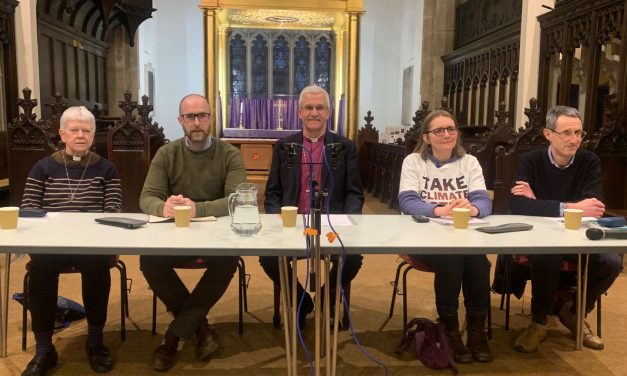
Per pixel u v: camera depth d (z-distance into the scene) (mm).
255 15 9289
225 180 3012
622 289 3926
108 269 2684
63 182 2926
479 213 2742
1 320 2740
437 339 2684
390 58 12500
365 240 2141
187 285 3963
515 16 7824
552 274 2807
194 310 2598
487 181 5703
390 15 12352
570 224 2428
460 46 10258
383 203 7727
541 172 3131
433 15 10570
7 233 2205
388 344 2975
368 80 12516
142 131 5402
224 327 3201
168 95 12289
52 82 7812
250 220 2264
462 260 2711
